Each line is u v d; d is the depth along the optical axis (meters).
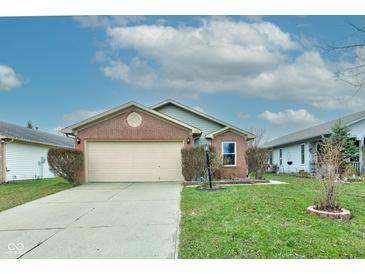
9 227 5.78
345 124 16.92
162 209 7.10
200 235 4.77
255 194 8.55
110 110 13.45
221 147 16.06
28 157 18.53
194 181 12.75
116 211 7.00
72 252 4.31
